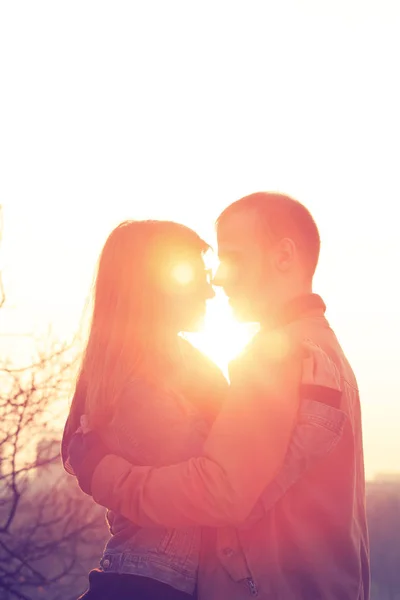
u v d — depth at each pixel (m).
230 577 2.02
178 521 1.98
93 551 8.53
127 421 2.13
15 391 7.93
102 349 2.26
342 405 2.05
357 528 2.12
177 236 2.33
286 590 1.97
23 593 8.12
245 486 1.92
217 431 1.98
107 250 2.34
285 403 1.98
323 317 2.20
